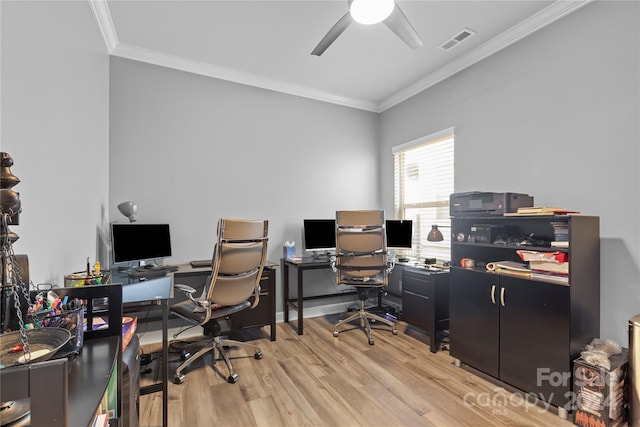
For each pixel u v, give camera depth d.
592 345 1.91
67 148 1.64
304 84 3.66
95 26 2.25
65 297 1.01
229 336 3.09
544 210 1.98
